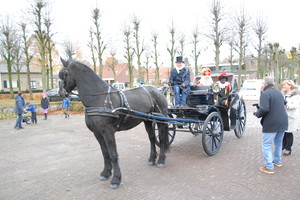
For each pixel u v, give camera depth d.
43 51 22.31
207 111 6.02
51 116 15.06
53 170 5.27
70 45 30.33
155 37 35.78
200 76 8.83
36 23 21.62
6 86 41.88
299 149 6.30
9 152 6.80
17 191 4.27
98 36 26.58
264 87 4.76
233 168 5.08
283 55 37.47
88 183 4.55
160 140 5.45
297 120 5.55
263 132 4.73
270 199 3.73
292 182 4.31
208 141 5.98
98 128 4.24
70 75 4.26
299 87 5.70
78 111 16.77
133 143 7.51
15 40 26.84
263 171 4.82
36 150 6.96
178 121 5.55
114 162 4.32
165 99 5.63
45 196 4.05
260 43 26.12
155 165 5.45
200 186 4.26
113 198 3.92
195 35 32.75
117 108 4.28
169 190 4.14
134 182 4.53
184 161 5.64
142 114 4.74
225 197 3.83
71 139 8.33
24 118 12.04
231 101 7.13
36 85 45.25
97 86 4.34
